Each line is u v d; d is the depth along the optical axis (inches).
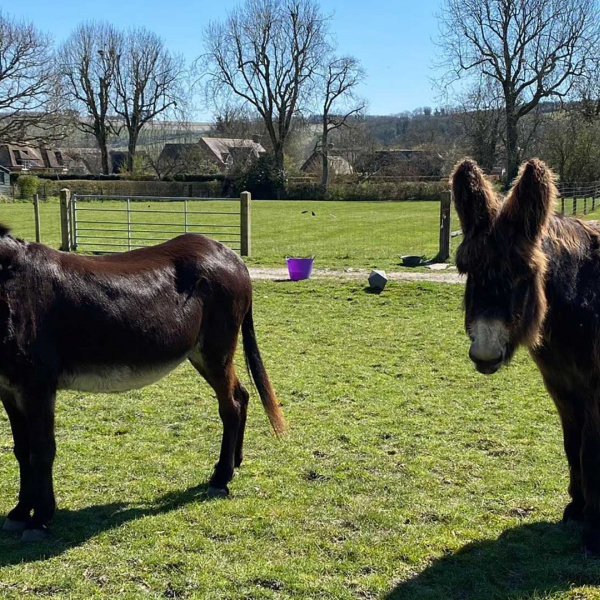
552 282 112.9
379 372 246.7
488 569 115.7
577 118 1401.3
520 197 99.1
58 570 115.3
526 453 168.2
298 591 109.5
